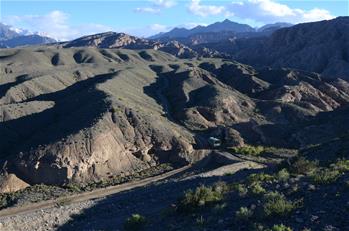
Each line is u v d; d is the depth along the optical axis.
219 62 163.38
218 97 104.50
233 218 19.00
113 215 30.94
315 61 172.75
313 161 32.25
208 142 79.75
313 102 115.31
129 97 99.56
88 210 34.16
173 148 73.19
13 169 62.72
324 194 19.00
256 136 85.81
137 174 66.12
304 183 21.73
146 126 75.19
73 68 136.50
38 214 33.06
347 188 19.02
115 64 157.12
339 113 94.50
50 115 83.69
